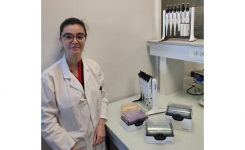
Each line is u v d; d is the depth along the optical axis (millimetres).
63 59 1147
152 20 1704
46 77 1053
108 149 1542
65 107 1077
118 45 1562
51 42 1273
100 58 1498
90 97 1164
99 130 1202
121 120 1224
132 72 1702
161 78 1697
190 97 1653
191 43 1258
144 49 1728
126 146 1006
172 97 1664
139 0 1593
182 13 1357
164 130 1028
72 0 1287
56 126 1061
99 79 1313
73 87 1104
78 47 1104
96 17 1406
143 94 1501
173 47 1430
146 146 1001
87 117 1145
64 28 1076
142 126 1178
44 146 1338
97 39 1448
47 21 1233
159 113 1364
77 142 1131
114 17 1488
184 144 1006
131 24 1591
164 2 1703
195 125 1188
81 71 1197
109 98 1619
